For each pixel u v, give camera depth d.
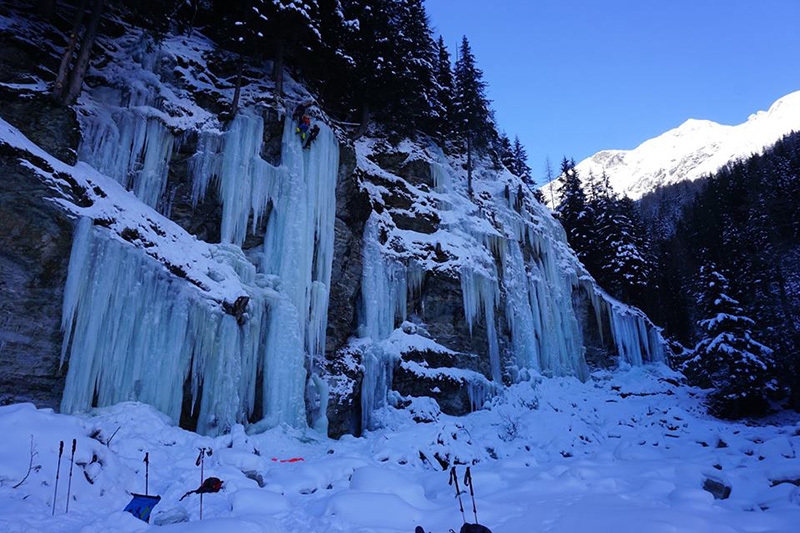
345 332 18.69
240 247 15.61
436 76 33.91
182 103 16.83
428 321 22.05
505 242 27.00
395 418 18.02
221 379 12.47
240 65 18.08
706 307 27.88
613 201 44.78
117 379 10.91
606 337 32.44
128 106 15.59
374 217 21.70
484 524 7.02
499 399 21.92
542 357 27.14
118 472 7.80
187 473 8.53
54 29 15.87
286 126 17.80
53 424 7.71
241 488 8.25
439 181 26.89
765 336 29.00
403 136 27.86
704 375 31.06
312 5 20.11
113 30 17.81
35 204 10.75
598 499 8.05
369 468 8.89
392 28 26.19
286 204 16.80
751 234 35.66
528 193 34.44
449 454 12.95
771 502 8.70
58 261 10.68
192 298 12.35
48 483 6.62
